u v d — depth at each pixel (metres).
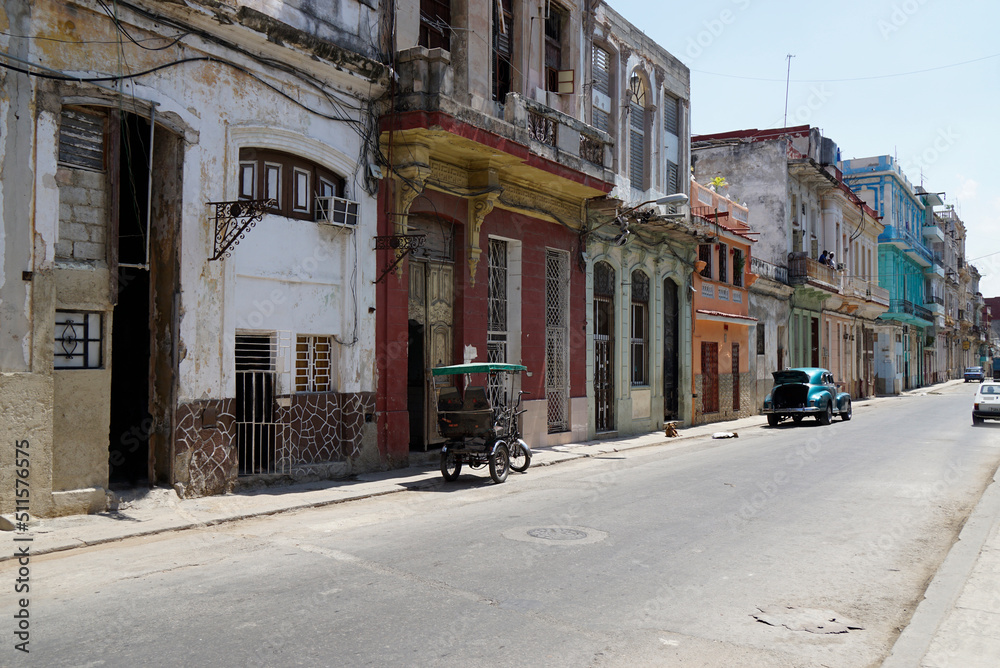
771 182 34.41
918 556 7.49
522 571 6.60
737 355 29.58
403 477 12.31
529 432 16.95
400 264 13.35
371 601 5.70
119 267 9.55
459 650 4.80
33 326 8.12
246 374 11.04
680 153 24.98
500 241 16.64
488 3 15.15
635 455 16.86
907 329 61.81
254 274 10.79
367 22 12.65
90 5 8.59
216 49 10.10
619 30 21.05
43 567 6.61
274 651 4.69
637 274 22.61
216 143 10.17
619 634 5.17
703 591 6.19
